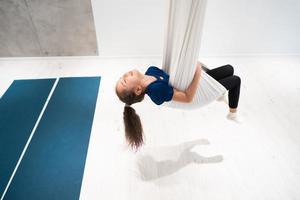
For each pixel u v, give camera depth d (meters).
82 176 2.04
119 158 2.19
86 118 2.65
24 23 3.40
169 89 1.60
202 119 2.67
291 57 3.98
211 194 1.91
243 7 3.45
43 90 3.10
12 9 3.26
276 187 1.96
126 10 3.40
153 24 3.55
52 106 2.82
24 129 2.50
